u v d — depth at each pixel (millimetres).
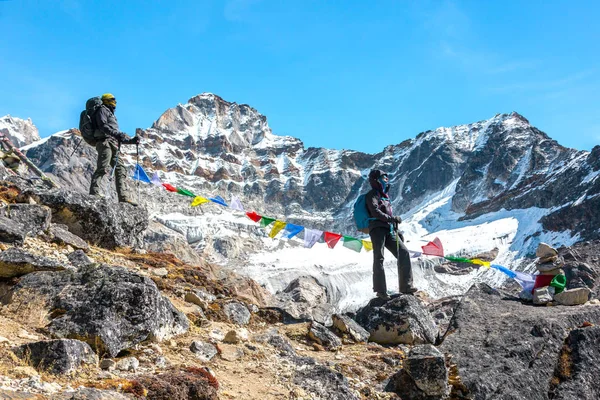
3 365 6105
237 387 7320
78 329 7188
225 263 169375
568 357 8898
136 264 12422
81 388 5547
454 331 9609
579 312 9859
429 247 12203
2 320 7340
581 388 8453
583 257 129500
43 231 11305
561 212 181000
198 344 8148
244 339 9070
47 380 6031
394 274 148250
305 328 10578
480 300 10633
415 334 10328
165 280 11734
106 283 7828
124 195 14648
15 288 7934
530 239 181750
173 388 6230
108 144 14633
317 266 161125
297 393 7449
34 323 7379
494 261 174375
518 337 9078
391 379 8461
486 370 8461
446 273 165375
